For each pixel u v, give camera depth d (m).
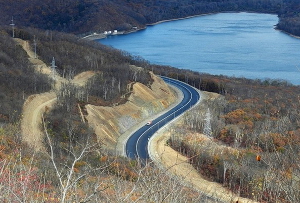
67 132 42.34
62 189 8.24
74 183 8.42
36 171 16.44
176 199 9.64
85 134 42.56
